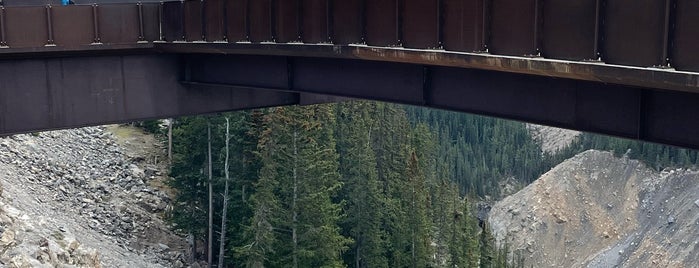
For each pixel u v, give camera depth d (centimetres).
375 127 6594
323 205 4150
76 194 4509
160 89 2608
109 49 2483
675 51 1250
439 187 7694
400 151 6366
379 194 5262
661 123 1445
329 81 2189
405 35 1825
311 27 2094
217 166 4503
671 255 12325
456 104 1853
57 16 2405
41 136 5159
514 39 1558
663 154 15350
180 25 2528
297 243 4103
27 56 2384
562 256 14400
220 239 4503
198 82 2600
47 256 2753
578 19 1416
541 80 1655
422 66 1920
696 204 12950
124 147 5875
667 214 13350
